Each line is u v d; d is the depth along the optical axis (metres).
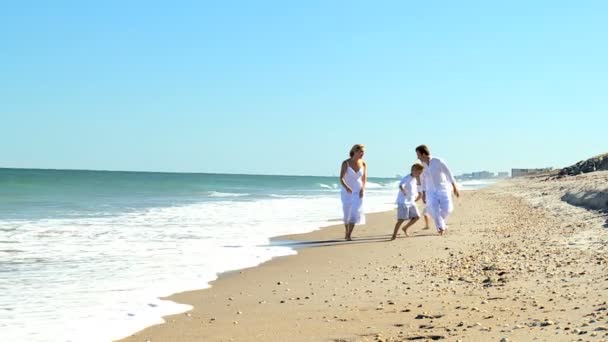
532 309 5.52
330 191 51.66
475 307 5.80
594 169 53.44
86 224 15.04
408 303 6.24
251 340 5.01
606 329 4.54
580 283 6.55
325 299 6.68
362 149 12.93
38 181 52.28
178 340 5.06
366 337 4.95
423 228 15.28
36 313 5.94
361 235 13.91
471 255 9.62
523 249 9.80
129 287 7.30
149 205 24.33
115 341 5.04
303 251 10.98
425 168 13.36
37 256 9.65
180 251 10.59
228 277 8.19
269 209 23.23
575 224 13.23
